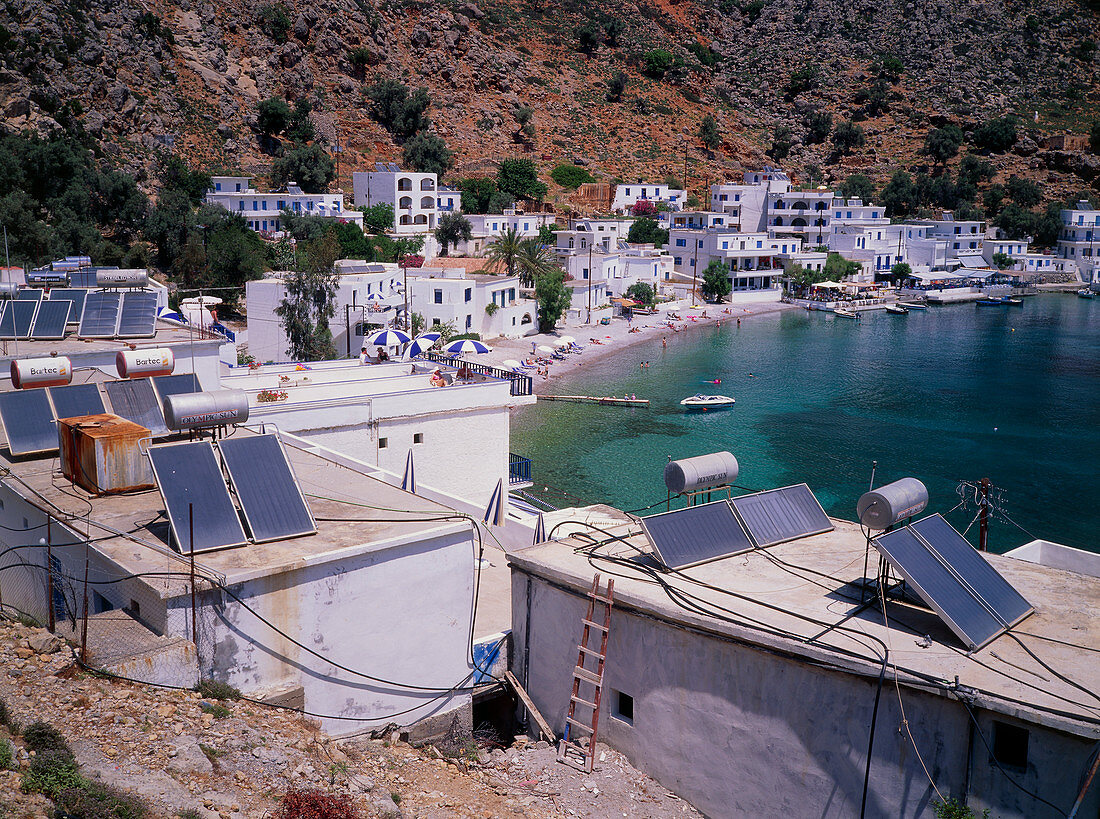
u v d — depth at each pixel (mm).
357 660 18844
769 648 16141
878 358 109062
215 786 13719
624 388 90938
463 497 35875
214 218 111188
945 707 14508
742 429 76812
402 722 19750
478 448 35906
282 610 17625
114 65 145500
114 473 20828
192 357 34469
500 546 30609
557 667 19969
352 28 195500
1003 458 69625
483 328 103125
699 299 147750
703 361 105312
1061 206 194000
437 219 149000
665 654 17734
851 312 140750
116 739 13977
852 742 15445
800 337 122688
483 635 21938
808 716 15891
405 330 85062
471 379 38531
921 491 18453
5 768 12148
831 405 85938
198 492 18625
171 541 18328
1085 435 76438
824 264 160875
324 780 15180
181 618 16469
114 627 16750
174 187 128500
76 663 15727
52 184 109250
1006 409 85125
